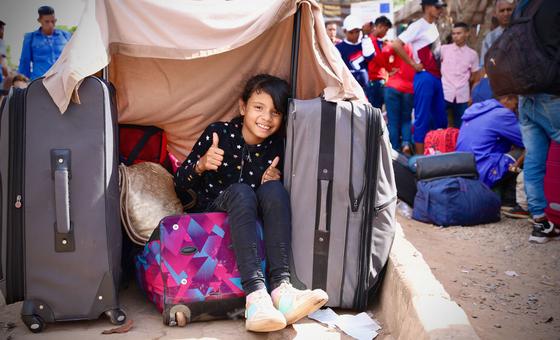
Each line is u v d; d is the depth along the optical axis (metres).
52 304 2.29
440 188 4.36
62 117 2.25
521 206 4.54
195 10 2.58
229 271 2.40
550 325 2.51
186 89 2.92
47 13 6.52
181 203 2.90
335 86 2.59
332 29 6.54
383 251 2.58
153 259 2.41
